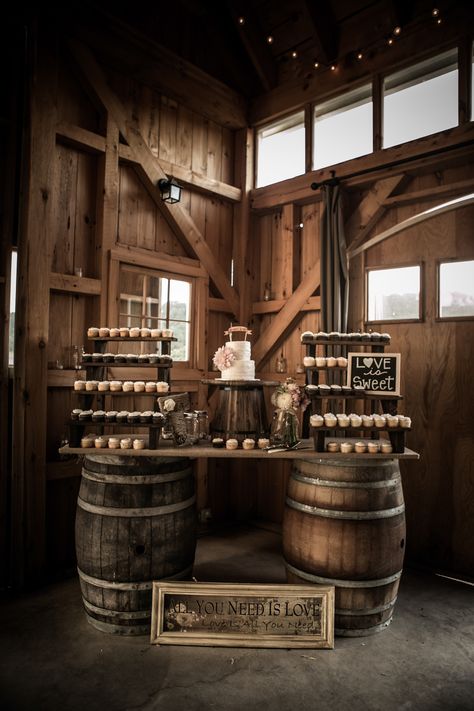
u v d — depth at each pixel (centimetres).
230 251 455
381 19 370
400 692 208
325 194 383
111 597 247
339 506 253
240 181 454
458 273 340
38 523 304
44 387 308
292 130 436
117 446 259
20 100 307
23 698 200
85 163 347
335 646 243
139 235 379
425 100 351
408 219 361
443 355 345
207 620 244
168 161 397
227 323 451
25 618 263
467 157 327
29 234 301
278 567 334
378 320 377
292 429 282
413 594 301
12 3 296
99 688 207
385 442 283
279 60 437
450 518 338
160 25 389
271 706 198
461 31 328
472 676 219
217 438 284
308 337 295
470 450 331
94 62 342
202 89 414
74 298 338
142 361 284
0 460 297
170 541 254
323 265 382
